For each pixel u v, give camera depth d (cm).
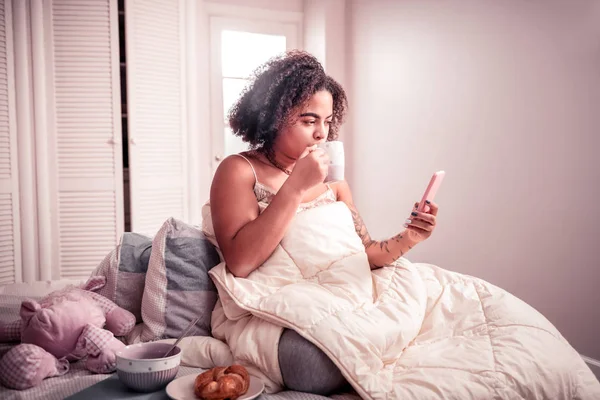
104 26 375
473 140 310
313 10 448
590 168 235
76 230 380
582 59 238
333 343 113
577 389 120
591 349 238
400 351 124
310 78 151
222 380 102
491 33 293
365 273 139
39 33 365
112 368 122
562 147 249
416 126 365
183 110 409
